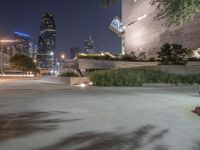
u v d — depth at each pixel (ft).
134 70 112.27
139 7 304.71
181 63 144.56
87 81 113.60
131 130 24.11
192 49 187.73
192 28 198.08
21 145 19.48
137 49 310.24
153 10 266.57
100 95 57.72
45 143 19.95
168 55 146.20
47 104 41.65
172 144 19.88
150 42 273.75
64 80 115.85
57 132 23.30
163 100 47.93
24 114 32.27
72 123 27.09
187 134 22.86
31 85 102.94
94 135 22.31
